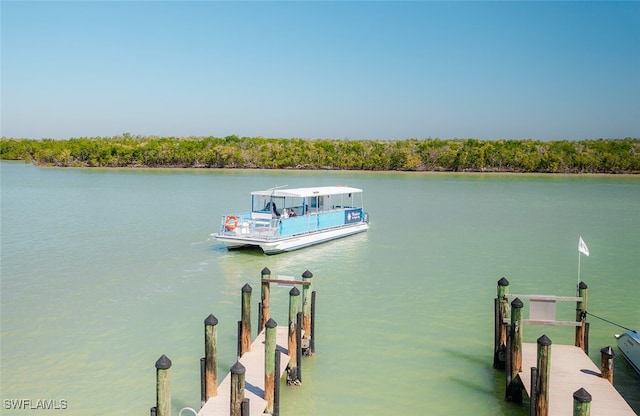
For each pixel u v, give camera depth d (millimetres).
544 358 11172
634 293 23047
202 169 121625
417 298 22062
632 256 30484
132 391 13953
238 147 130875
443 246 33312
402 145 132375
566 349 14570
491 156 118438
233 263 27969
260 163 122875
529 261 29109
